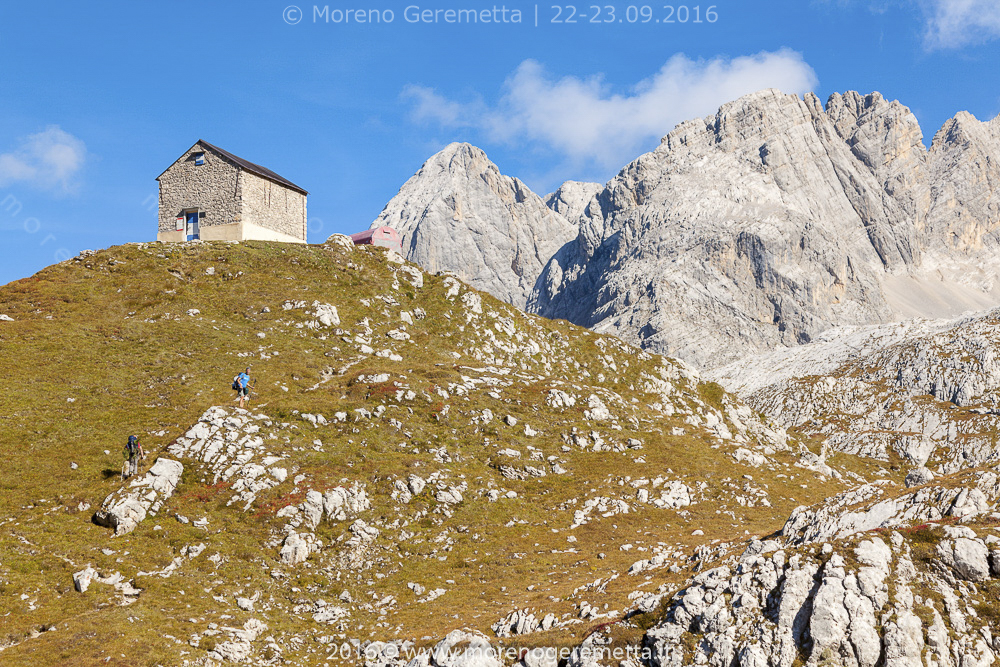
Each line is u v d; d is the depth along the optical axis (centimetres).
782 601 3091
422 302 9069
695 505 6303
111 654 3319
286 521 4828
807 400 19050
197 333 7038
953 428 16288
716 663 3064
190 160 9300
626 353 9825
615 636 3300
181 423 5622
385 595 4459
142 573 4109
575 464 6625
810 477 7606
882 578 3031
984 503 3284
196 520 4669
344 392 6650
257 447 5406
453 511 5503
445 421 6656
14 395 5531
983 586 2989
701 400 9550
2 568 3872
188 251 8394
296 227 9819
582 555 5147
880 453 16050
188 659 3434
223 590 4150
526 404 7369
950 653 2838
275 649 3716
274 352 7094
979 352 18050
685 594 3334
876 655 2862
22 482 4700
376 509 5225
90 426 5403
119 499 4544
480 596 4478
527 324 9525
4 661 3197
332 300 8325
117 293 7494
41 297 7175
